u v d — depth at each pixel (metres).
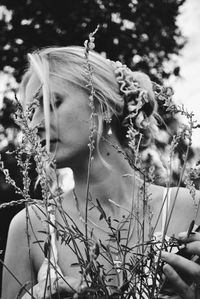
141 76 2.09
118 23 9.77
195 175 1.61
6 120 8.15
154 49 9.80
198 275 1.55
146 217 1.96
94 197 1.99
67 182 2.09
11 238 2.07
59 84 1.92
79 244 1.94
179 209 2.00
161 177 1.75
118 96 2.01
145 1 9.76
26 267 2.04
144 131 2.04
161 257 1.58
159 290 1.58
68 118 1.90
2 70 9.42
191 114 1.57
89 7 9.73
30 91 1.93
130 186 2.01
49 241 1.55
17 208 6.34
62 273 1.89
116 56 9.77
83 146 1.91
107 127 1.99
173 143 1.61
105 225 1.96
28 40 9.75
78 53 1.99
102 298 1.54
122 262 1.60
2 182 7.19
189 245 1.60
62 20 9.80
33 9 9.79
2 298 2.08
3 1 9.77
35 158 1.55
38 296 1.64
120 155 2.01
